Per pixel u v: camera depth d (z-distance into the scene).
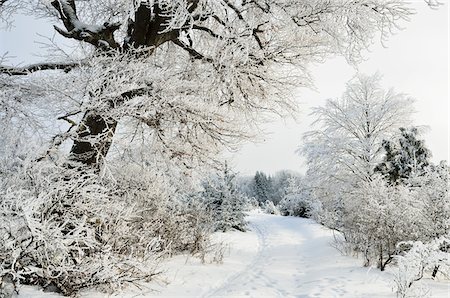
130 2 7.50
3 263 4.25
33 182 4.91
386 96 19.73
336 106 20.11
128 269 5.45
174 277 6.98
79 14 9.51
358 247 10.99
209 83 8.03
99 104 5.89
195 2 8.26
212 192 19.56
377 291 7.00
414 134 17.78
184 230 9.94
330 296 6.61
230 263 10.07
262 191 68.25
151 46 7.67
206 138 8.82
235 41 7.89
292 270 9.77
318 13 8.42
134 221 7.49
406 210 9.05
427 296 6.24
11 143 5.35
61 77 6.04
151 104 6.79
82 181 5.40
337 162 19.03
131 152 7.59
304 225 23.08
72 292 4.98
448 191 9.22
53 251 4.53
